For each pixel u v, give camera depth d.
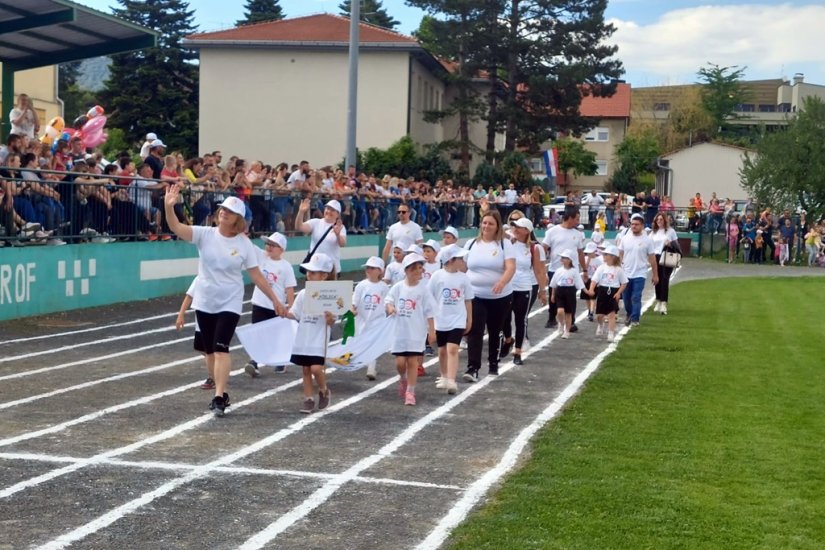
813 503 7.54
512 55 54.66
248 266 10.23
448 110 54.28
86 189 18.77
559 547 6.34
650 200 46.09
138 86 63.31
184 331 16.56
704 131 102.69
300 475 7.95
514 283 14.19
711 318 21.67
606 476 8.13
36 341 14.90
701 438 9.67
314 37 51.56
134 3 64.12
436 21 54.44
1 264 16.64
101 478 7.67
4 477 7.61
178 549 6.19
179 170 22.42
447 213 35.44
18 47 22.98
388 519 6.89
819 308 25.00
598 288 17.23
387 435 9.52
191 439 9.05
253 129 52.34
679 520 6.99
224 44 51.53
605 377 13.20
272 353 11.04
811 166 47.81
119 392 11.17
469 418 10.42
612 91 56.06
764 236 44.03
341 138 51.88
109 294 19.64
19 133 19.56
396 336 11.07
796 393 12.46
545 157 57.41
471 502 7.34
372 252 30.31
